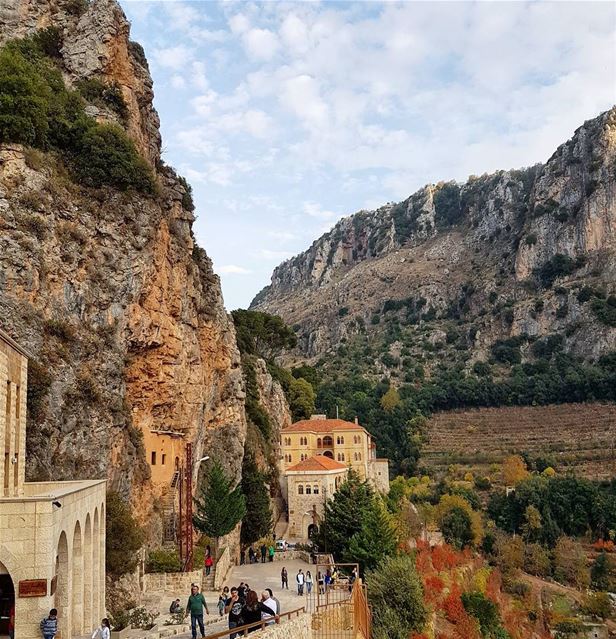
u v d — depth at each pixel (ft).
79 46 221.66
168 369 214.48
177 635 118.42
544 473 556.92
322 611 137.08
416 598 206.18
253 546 290.76
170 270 219.20
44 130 184.85
